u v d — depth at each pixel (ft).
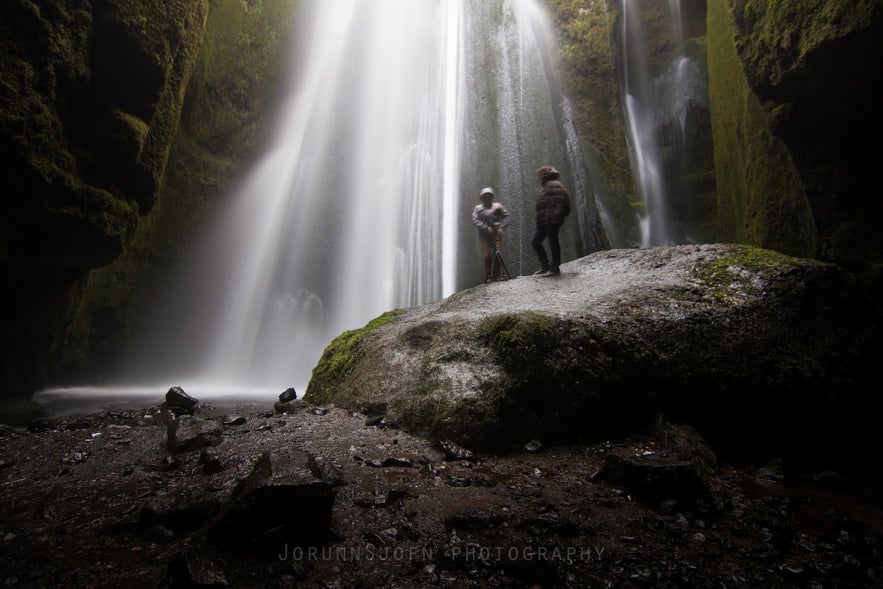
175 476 11.92
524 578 7.95
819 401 16.67
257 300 57.47
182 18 28.55
